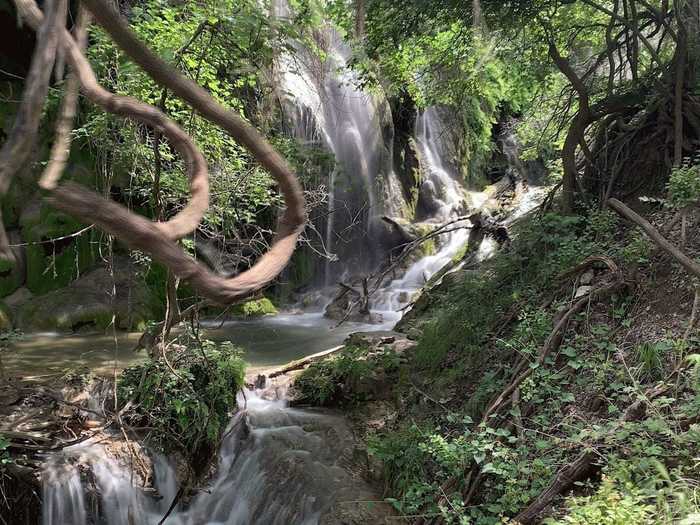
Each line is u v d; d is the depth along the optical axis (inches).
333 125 690.8
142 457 268.2
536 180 815.1
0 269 469.1
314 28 363.9
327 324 557.9
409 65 441.1
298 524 246.7
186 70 288.5
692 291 231.6
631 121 363.9
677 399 197.2
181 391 278.5
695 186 269.1
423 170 810.2
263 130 339.0
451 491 218.1
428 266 671.1
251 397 327.3
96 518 252.4
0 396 275.7
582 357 237.3
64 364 366.6
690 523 140.7
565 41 422.3
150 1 285.3
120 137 308.3
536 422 220.2
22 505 240.5
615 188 337.4
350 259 698.2
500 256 336.5
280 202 336.5
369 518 227.3
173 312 256.1
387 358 319.3
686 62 332.5
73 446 263.9
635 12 350.9
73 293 490.0
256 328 523.8
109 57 257.3
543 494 189.2
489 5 349.4
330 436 286.5
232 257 317.7
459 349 294.5
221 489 282.2
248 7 279.9
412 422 272.2
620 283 254.4
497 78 464.4
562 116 468.1
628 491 166.9
